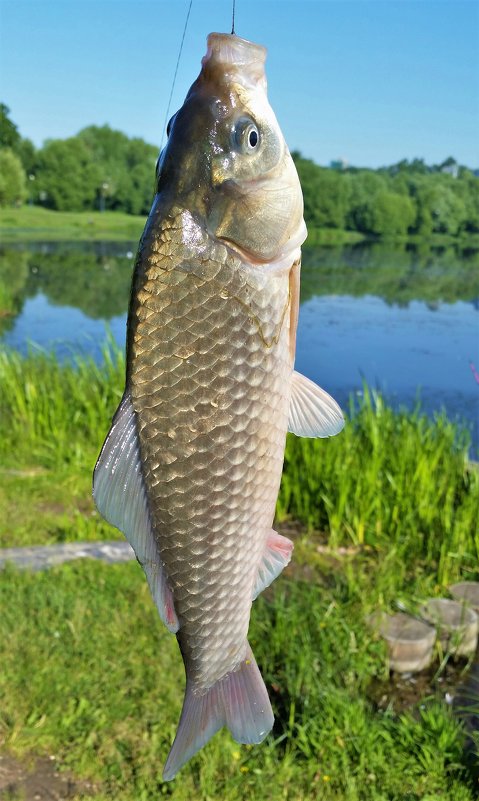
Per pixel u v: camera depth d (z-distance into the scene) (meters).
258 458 0.23
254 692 0.26
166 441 0.23
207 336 0.22
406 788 0.54
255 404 0.23
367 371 1.97
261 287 0.22
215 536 0.23
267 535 0.24
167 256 0.22
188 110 0.22
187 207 0.22
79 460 1.11
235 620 0.25
